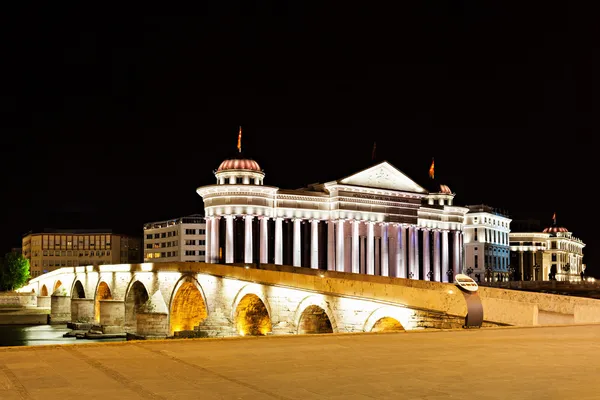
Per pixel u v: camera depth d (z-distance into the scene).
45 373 14.91
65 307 124.06
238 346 19.50
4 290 181.38
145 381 14.01
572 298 34.25
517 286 124.62
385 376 14.58
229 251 129.12
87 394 12.70
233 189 129.38
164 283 85.06
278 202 134.88
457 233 176.38
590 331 24.09
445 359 17.00
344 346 19.58
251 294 61.88
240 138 140.38
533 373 14.94
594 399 12.15
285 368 15.62
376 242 152.38
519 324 29.03
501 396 12.45
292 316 52.59
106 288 113.44
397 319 38.50
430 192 179.75
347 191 141.75
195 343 20.06
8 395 12.62
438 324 34.62
